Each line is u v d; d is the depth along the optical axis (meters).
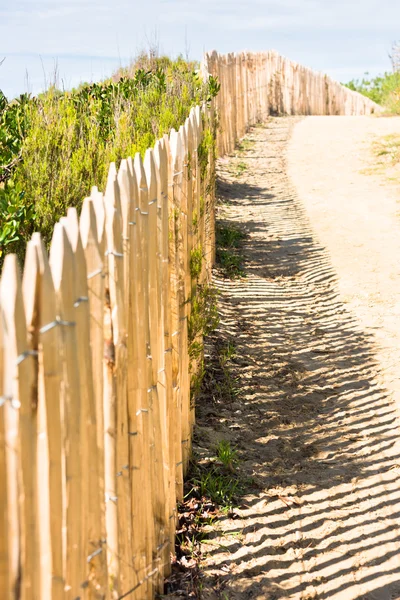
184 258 3.76
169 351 3.23
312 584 3.16
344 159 14.25
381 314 6.71
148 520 2.85
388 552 3.39
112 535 2.46
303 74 23.56
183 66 13.21
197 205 4.56
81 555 2.13
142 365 2.73
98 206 2.29
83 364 2.08
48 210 4.37
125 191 2.51
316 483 3.95
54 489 1.87
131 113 7.60
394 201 11.08
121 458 2.51
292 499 3.79
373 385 5.26
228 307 6.73
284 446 4.34
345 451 4.31
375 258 8.42
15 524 1.62
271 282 7.68
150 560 2.88
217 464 4.03
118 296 2.40
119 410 2.46
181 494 3.61
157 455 3.00
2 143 5.02
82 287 2.05
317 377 5.37
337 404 4.94
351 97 27.17
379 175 12.80
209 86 11.06
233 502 3.72
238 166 13.71
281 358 5.68
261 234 9.51
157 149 3.07
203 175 5.62
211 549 3.35
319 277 7.86
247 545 3.40
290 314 6.73
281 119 20.48
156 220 2.95
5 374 1.55
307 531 3.53
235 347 5.76
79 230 2.09
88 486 2.16
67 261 1.90
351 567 3.28
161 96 8.93
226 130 14.79
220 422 4.56
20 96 6.23
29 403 1.69
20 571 1.67
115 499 2.45
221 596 3.05
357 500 3.80
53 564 1.90
